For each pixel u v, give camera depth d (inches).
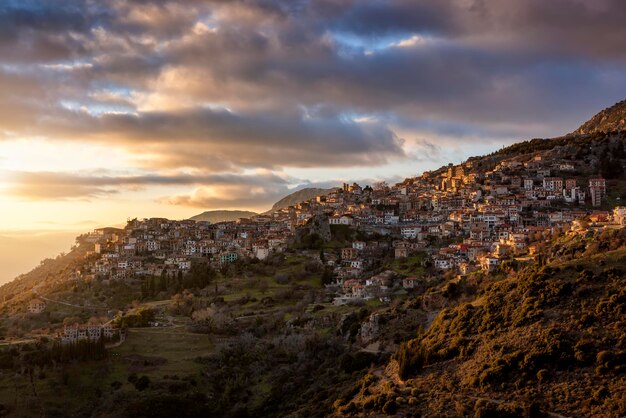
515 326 7175.2
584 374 6176.2
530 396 6151.6
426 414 6378.0
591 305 6983.3
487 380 6530.5
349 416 6983.3
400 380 7386.8
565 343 6540.4
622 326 6535.4
